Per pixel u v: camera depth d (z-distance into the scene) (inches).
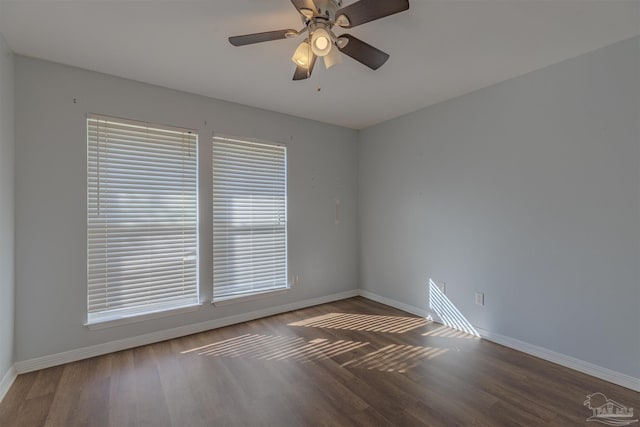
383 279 160.2
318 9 63.1
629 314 83.6
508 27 78.2
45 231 94.6
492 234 113.3
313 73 103.8
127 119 107.6
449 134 127.6
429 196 136.0
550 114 98.0
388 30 79.7
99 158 103.3
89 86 101.2
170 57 93.4
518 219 106.0
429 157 135.8
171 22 76.3
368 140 167.8
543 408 76.1
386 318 138.6
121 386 85.4
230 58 94.0
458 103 124.0
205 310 124.4
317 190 158.2
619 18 74.1
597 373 89.0
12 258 88.0
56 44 85.7
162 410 75.7
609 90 86.1
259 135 137.8
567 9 71.0
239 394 82.0
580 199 91.9
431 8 70.8
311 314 144.1
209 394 82.0
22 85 91.1
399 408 76.4
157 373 92.3
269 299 142.2
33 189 92.7
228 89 117.2
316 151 157.4
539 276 101.0
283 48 88.6
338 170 166.4
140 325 110.7
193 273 121.6
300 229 152.2
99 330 103.4
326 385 86.3
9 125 86.3
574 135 92.8
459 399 79.9
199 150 122.3
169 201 116.3
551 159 97.8
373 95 123.4
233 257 131.5
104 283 104.3
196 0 68.2
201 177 122.8
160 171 114.5
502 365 96.7
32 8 70.1
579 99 91.8
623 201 84.1
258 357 102.3
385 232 158.6
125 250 108.0
